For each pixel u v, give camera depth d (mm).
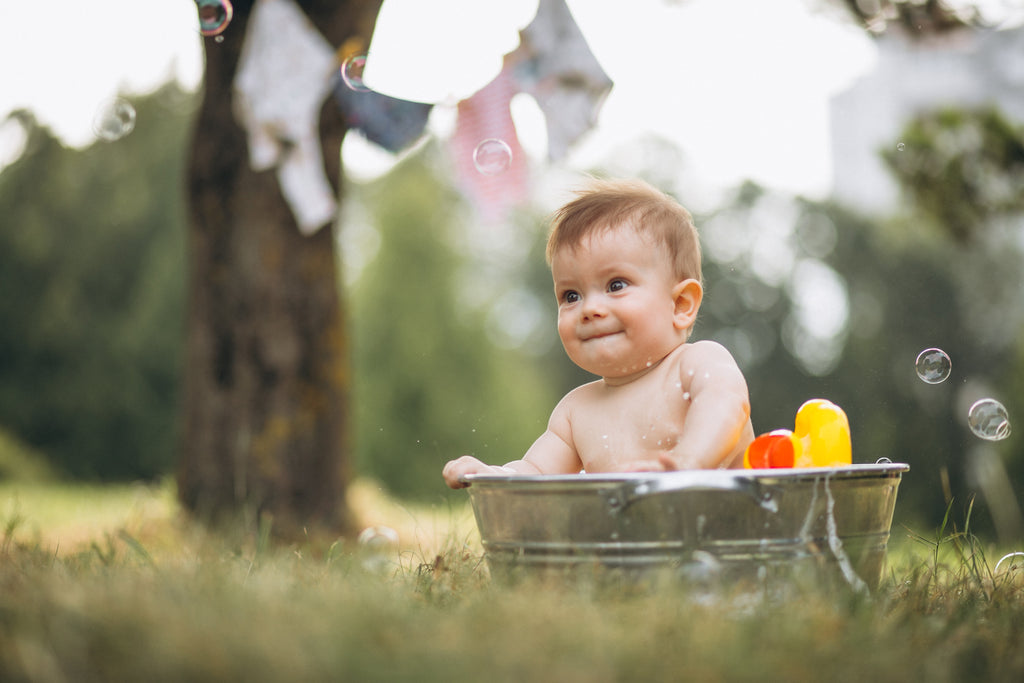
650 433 1533
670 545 1196
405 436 9156
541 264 14180
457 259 10070
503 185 2914
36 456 9086
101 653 893
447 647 910
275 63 2723
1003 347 9469
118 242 9758
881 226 10891
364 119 2775
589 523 1221
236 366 3330
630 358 1553
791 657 940
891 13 3084
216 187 3342
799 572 1223
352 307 9539
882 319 10586
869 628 1071
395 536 2031
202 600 1108
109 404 9359
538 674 849
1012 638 1122
